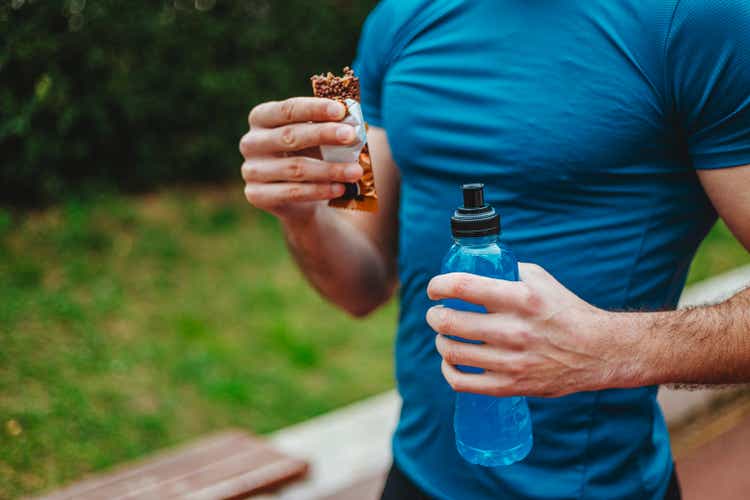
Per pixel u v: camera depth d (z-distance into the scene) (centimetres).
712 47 79
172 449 217
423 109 93
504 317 75
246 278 325
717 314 80
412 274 97
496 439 84
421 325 97
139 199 368
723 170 82
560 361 76
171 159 376
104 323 272
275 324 292
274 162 91
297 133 87
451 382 79
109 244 323
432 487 96
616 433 90
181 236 346
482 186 79
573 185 86
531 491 90
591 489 90
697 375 79
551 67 86
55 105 291
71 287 290
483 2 90
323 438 183
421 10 95
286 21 389
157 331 277
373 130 104
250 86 376
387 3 100
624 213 86
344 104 87
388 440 181
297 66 396
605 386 78
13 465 199
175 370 253
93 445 212
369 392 257
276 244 356
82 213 332
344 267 106
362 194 90
